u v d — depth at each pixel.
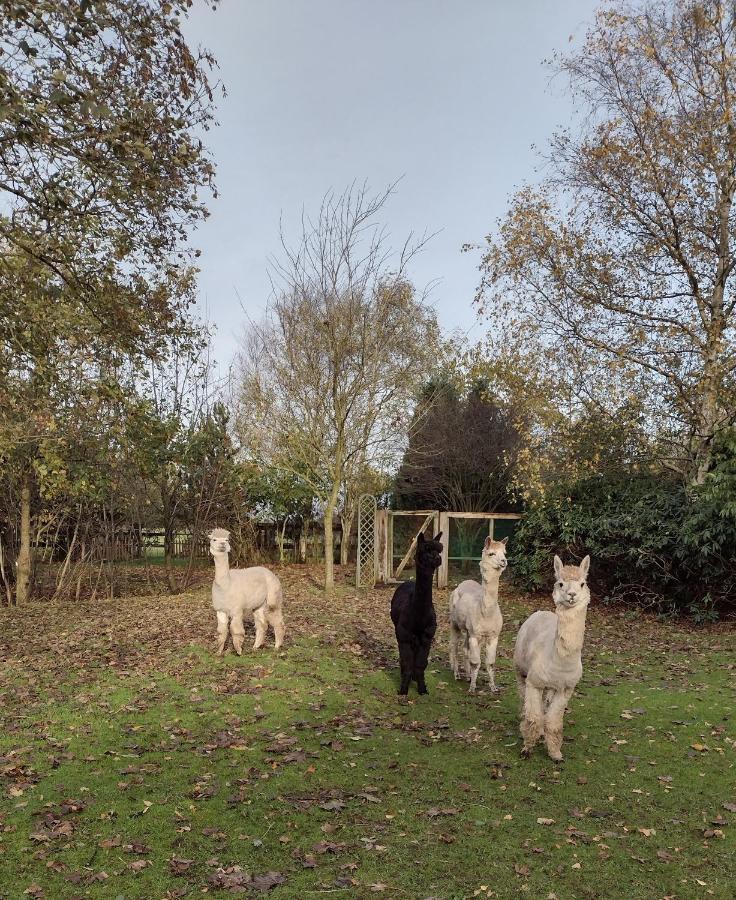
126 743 5.60
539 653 5.32
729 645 9.75
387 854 3.92
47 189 7.30
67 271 8.42
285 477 20.25
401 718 6.40
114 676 7.70
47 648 9.30
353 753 5.48
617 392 13.23
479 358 15.48
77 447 13.16
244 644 9.29
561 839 4.10
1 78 5.79
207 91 8.02
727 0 12.03
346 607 13.17
